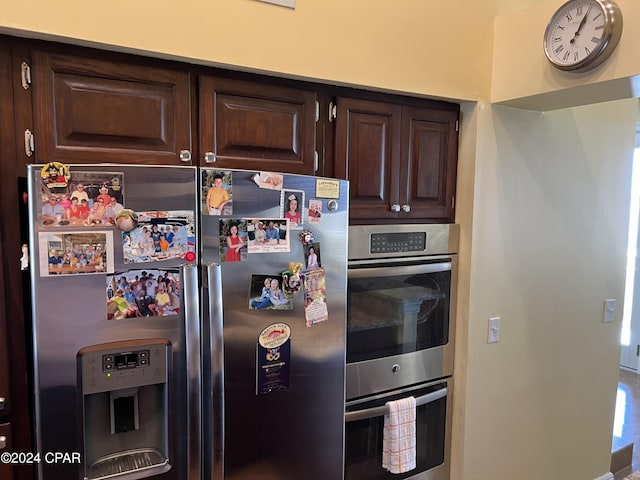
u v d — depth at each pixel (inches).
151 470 52.8
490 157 82.3
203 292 53.4
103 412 53.1
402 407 78.0
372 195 74.9
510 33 78.0
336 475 67.1
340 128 70.6
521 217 87.5
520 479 95.2
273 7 60.8
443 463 87.4
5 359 51.8
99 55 53.5
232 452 57.9
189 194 52.2
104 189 48.2
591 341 102.3
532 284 90.8
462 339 85.0
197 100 59.4
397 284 78.1
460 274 84.6
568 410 100.9
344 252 64.4
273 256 58.4
